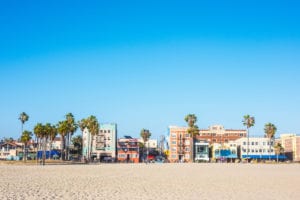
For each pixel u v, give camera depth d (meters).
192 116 176.88
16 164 98.50
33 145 184.12
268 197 25.92
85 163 124.69
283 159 181.38
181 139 190.88
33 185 32.41
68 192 27.19
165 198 24.64
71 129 143.00
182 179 43.69
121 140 193.38
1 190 27.55
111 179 42.38
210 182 39.22
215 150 196.38
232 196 26.28
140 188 31.47
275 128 175.12
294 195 27.27
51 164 105.25
